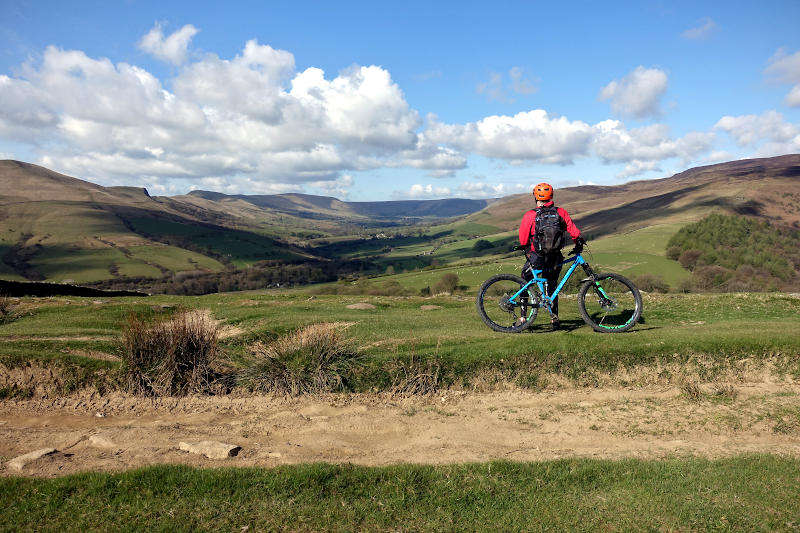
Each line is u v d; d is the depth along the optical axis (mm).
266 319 12812
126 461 5496
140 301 17625
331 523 4238
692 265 96938
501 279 9859
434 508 4535
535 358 8531
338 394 8156
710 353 8445
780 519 4316
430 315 13156
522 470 5242
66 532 4020
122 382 8281
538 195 8953
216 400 8070
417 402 7914
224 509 4387
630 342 8680
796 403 7105
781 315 11969
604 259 109375
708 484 4957
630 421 6965
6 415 7430
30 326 12797
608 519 4402
